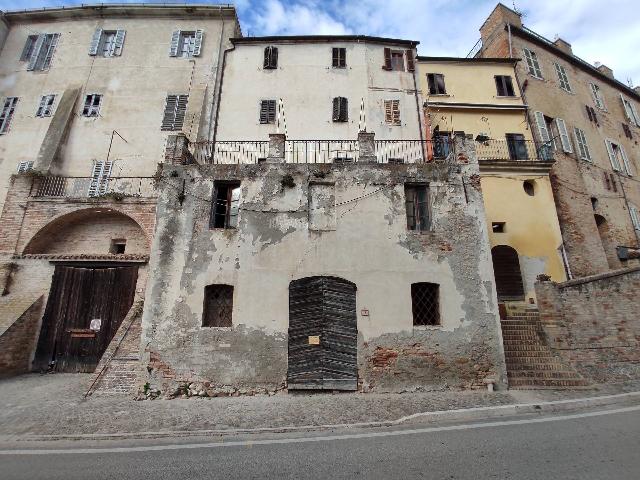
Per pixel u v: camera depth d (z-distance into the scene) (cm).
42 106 2108
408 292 1142
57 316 1438
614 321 1135
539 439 663
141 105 2102
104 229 1645
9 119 2077
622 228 2191
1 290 1446
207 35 2283
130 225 1648
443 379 1076
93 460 625
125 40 2269
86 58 2220
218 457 626
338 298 1121
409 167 1269
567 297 1227
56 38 2278
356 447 660
